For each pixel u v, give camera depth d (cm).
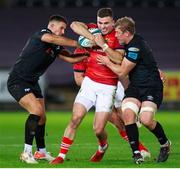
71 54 3362
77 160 3269
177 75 9925
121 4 12862
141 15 12556
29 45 3222
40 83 9894
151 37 12238
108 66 3095
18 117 8381
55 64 11269
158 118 8019
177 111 9731
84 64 3372
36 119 3161
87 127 6412
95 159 3225
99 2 12825
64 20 3241
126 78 3509
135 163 3036
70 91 10469
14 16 12475
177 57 11975
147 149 3709
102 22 3138
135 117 3067
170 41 12194
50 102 10356
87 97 3153
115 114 3541
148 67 3100
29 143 3150
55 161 3067
